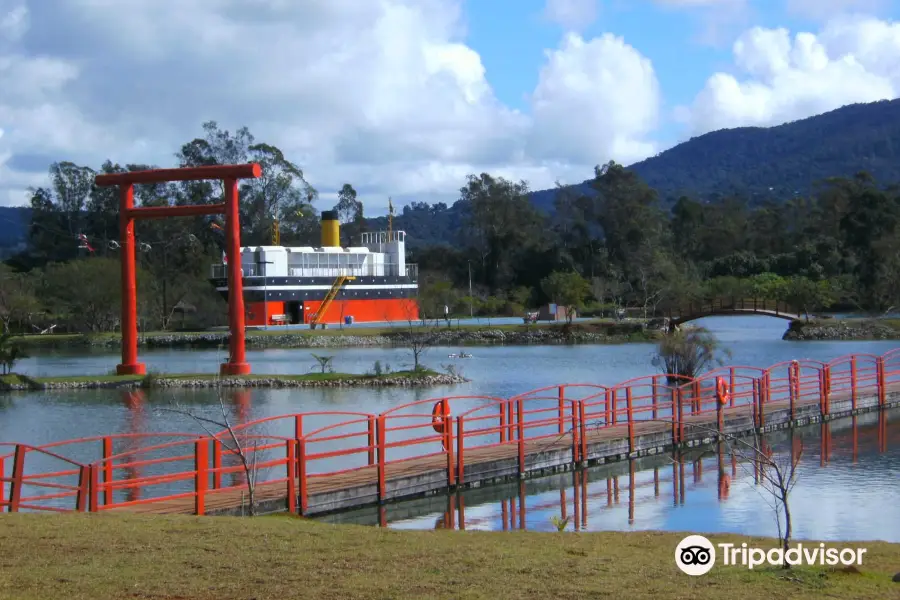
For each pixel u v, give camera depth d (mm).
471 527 21125
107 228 147625
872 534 19875
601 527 21016
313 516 21578
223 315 105688
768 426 35344
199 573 12352
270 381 53656
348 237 169875
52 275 105750
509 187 156375
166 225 134125
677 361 52438
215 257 130625
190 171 55656
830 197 166000
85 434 36375
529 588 11617
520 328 94625
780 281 120000
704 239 165625
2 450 32656
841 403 39281
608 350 78562
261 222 141875
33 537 14336
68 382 53656
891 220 132500
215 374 56375
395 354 77250
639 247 141875
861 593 11328
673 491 25000
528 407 44031
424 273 142250
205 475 19609
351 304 106500
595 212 153875
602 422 36594
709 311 93562
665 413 40375
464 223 169250
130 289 57469
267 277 101438
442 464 25562
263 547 13859
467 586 11719
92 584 11766
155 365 69000
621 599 11125
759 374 56250
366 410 42312
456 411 42562
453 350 81062
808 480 26078
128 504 19891
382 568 12633
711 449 31656
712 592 11383
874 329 86875
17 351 59719
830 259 134125
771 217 173625
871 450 31000
